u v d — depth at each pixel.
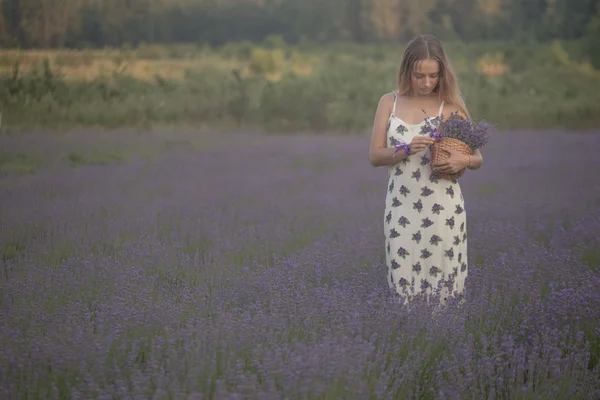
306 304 5.60
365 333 5.06
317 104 27.45
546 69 33.00
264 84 28.62
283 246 8.74
